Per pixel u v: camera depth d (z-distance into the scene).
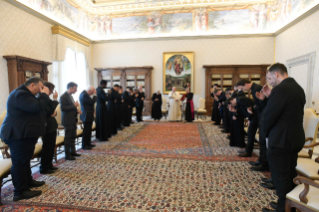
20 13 7.08
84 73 11.31
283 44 9.74
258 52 10.81
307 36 7.85
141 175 3.42
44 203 2.59
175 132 6.94
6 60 6.48
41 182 3.07
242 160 4.11
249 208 2.45
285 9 9.52
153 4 11.12
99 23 12.01
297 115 1.98
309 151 3.04
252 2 10.55
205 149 4.91
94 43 12.21
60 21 9.27
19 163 2.64
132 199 2.68
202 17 11.06
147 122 9.18
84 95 4.80
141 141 5.73
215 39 11.12
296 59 8.52
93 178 3.30
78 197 2.73
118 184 3.10
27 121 2.59
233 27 10.94
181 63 11.47
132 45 11.87
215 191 2.87
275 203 2.45
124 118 8.04
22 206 2.54
